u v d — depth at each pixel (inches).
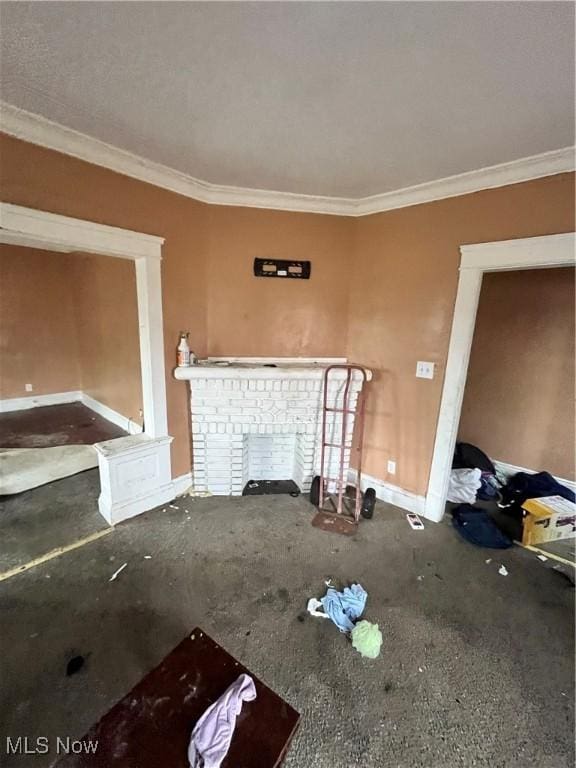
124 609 72.5
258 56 48.6
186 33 44.5
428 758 50.3
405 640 68.1
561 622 73.2
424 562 90.0
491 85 52.9
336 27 42.8
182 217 97.0
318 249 109.8
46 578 79.8
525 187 79.0
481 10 39.4
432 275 96.8
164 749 37.2
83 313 182.4
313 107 60.8
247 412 109.4
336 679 60.4
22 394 188.1
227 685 44.2
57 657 62.4
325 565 87.6
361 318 114.1
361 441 105.7
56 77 53.8
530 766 49.8
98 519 101.5
